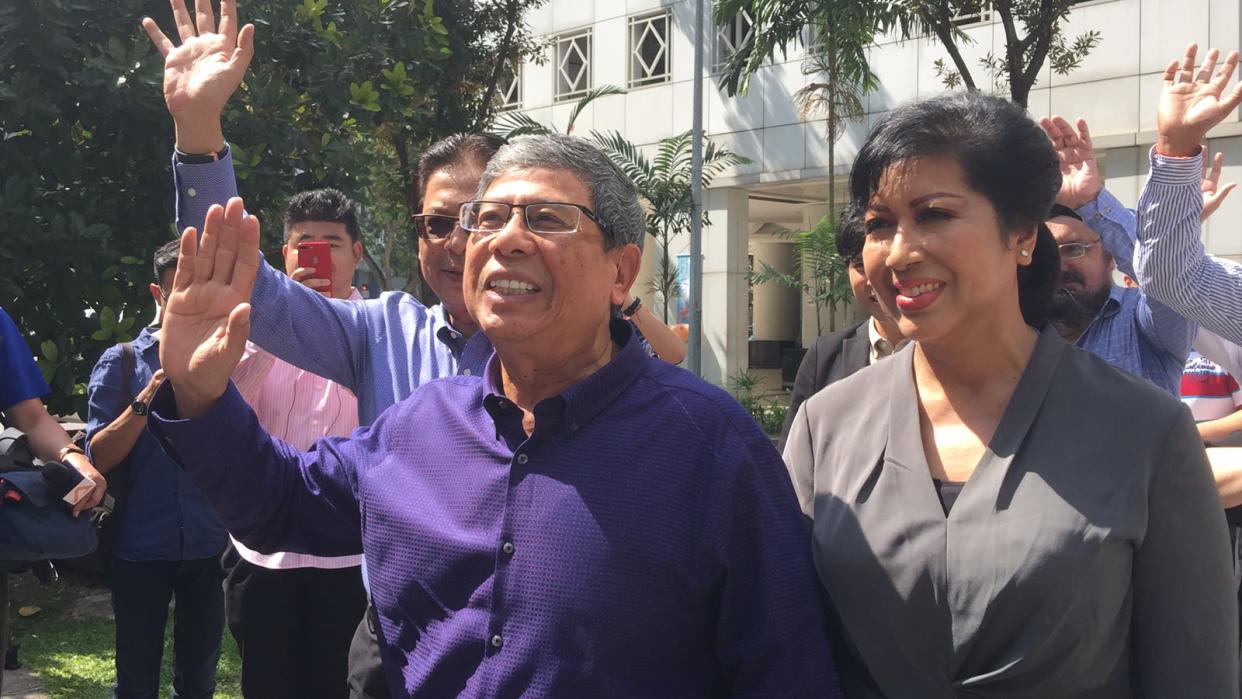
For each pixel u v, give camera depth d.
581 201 1.80
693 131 14.23
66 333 6.34
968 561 1.67
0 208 5.82
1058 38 11.73
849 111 13.48
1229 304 2.40
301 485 2.06
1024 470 1.69
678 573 1.71
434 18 7.70
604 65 18.55
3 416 3.57
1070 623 1.60
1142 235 2.47
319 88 6.83
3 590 3.37
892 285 1.79
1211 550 1.67
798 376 3.62
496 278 1.79
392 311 2.77
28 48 6.03
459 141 2.71
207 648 4.07
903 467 1.79
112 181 6.62
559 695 1.68
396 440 2.00
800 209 20.11
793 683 1.70
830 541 1.84
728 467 1.76
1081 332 2.86
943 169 1.69
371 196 14.49
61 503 3.22
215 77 2.25
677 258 17.77
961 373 1.81
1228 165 12.08
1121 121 13.23
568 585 1.70
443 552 1.80
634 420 1.79
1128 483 1.63
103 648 5.48
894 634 1.73
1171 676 1.66
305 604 3.13
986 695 1.67
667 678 1.73
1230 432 3.01
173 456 1.93
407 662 1.88
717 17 11.16
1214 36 12.49
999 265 1.73
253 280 1.90
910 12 10.25
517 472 1.79
